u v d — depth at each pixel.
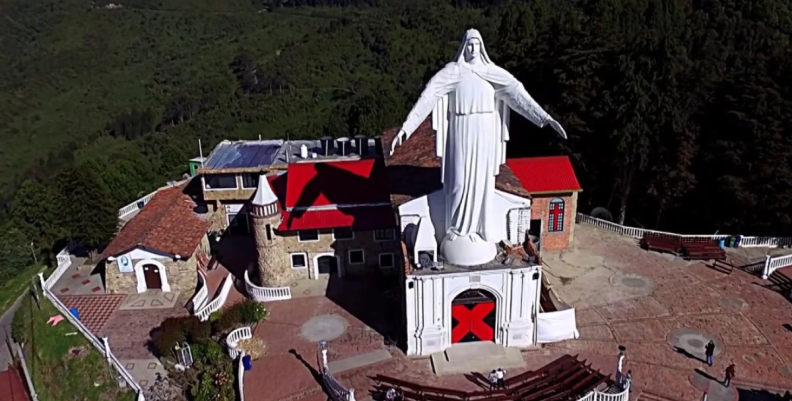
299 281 45.59
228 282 44.97
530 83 62.41
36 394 39.22
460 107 32.00
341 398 32.38
